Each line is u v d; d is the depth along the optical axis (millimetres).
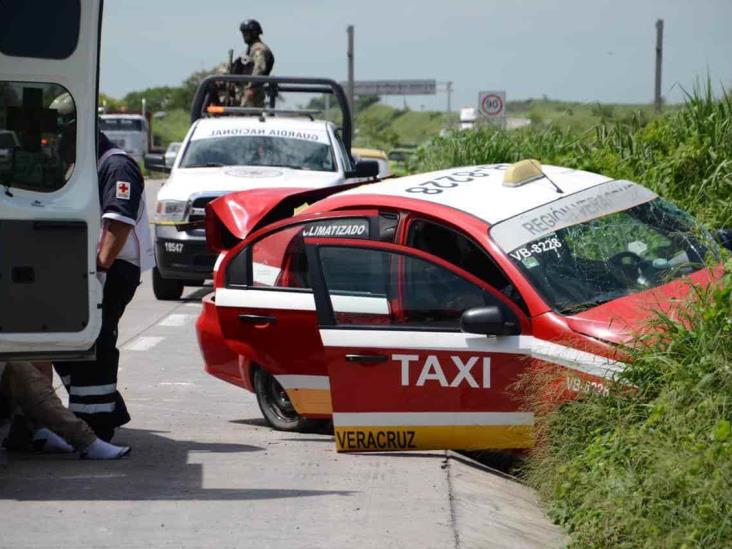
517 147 31312
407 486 11633
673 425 9969
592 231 13305
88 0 10852
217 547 9875
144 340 22688
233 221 15531
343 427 12922
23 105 10883
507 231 13008
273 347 14438
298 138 29078
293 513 10797
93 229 10992
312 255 13258
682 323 11070
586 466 10852
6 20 10750
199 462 12797
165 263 27500
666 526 9047
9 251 10766
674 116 24703
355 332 12852
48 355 11062
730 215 20531
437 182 14609
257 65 33656
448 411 12531
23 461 12789
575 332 11852
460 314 12578
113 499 11227
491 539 10250
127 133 116562
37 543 9930
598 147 25953
